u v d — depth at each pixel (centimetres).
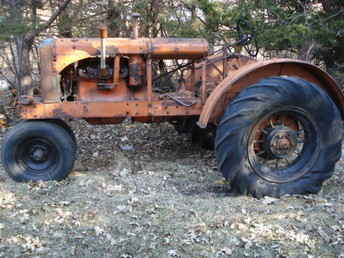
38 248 308
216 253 303
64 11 730
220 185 427
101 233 329
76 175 447
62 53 420
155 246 311
